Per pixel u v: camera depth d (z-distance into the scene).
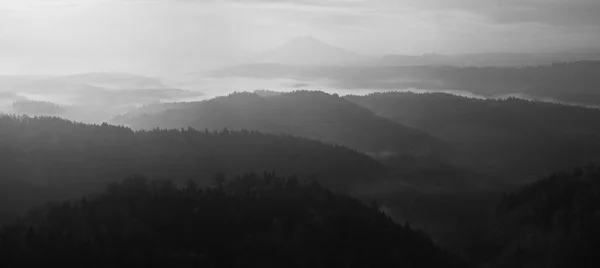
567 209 131.12
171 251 98.62
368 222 117.38
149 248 97.69
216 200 113.75
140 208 108.19
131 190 114.81
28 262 92.06
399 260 109.69
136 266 94.25
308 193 123.31
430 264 113.69
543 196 140.25
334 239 108.50
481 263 130.00
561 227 126.50
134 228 101.62
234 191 121.88
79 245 96.12
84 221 103.62
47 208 113.88
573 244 119.19
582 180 140.00
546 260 120.62
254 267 99.44
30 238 97.56
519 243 130.12
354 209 122.25
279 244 104.62
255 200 115.69
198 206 110.75
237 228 106.69
